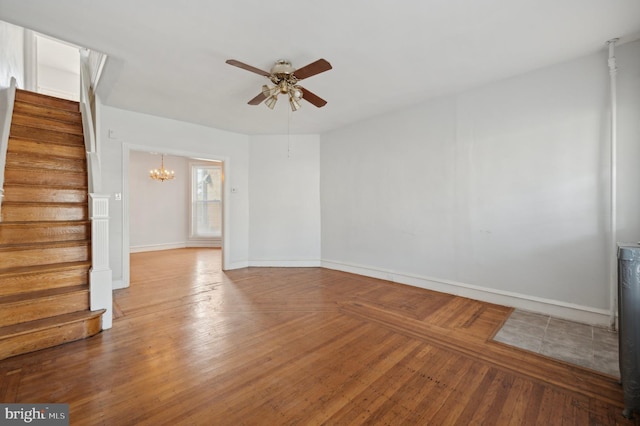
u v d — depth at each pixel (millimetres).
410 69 2973
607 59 2637
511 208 3205
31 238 2738
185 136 4617
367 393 1780
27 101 3904
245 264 5371
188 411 1610
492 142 3322
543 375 1963
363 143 4664
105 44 2484
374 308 3225
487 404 1683
